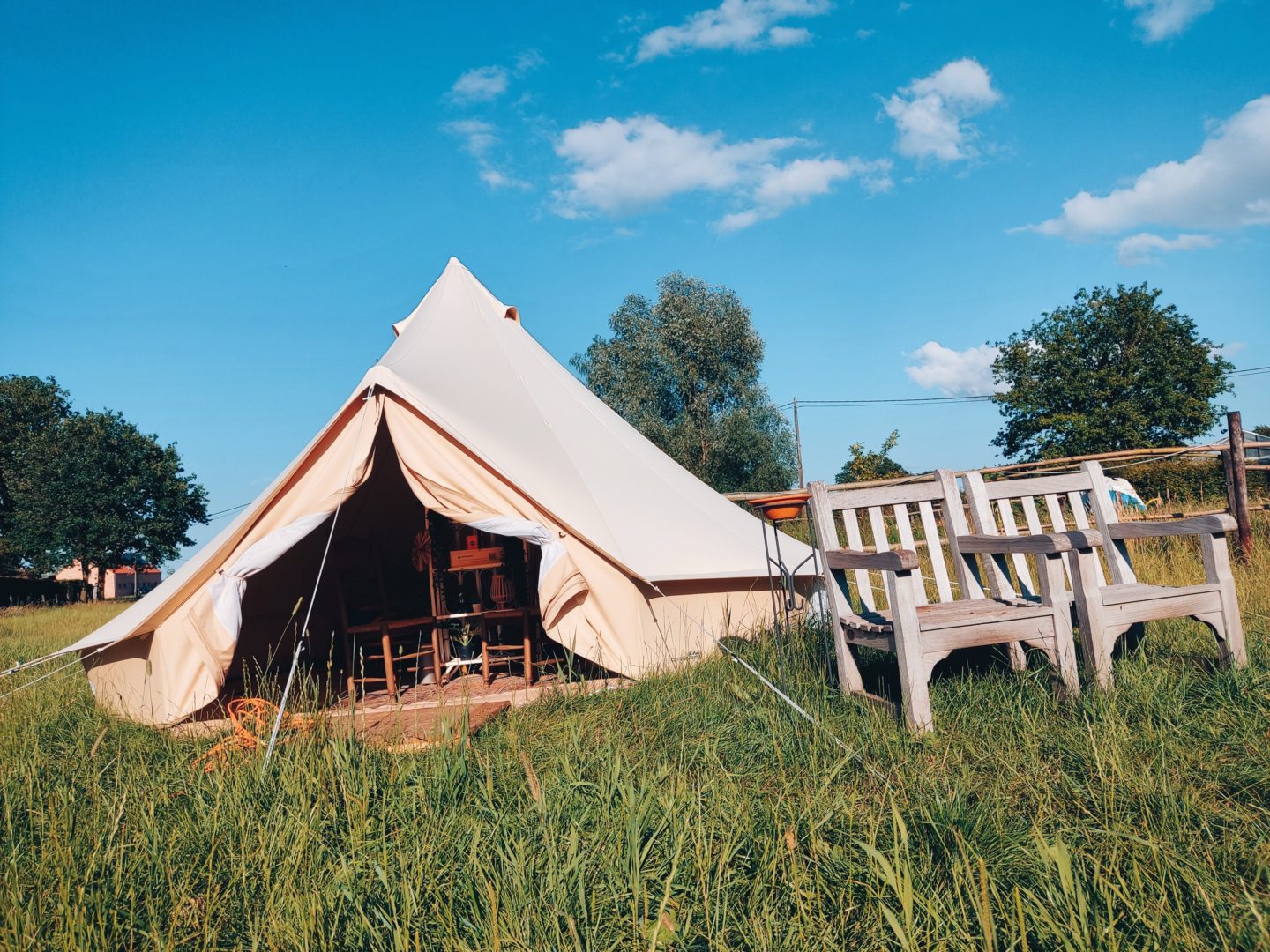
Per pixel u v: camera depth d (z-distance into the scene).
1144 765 2.80
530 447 6.13
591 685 5.15
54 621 15.41
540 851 2.45
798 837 2.47
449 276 8.39
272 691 5.93
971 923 1.97
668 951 1.99
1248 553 7.12
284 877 2.43
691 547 5.91
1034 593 4.47
